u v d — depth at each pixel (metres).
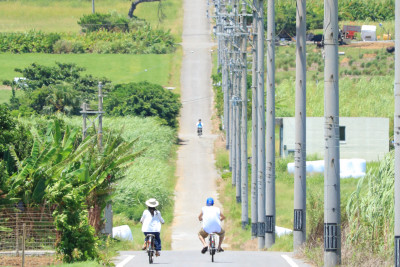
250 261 68.38
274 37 99.44
